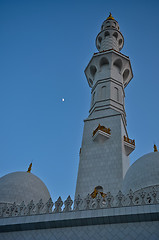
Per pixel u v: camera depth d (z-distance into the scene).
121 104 47.16
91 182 35.28
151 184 26.39
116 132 40.50
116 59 53.31
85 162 38.22
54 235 21.56
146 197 21.22
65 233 21.39
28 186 34.84
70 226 21.67
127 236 19.50
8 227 23.19
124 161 37.59
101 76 51.28
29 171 40.41
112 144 39.06
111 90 48.19
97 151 39.00
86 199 23.03
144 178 27.48
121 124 41.75
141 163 29.95
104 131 40.00
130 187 27.88
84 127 43.75
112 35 63.69
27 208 24.77
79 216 21.61
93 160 38.03
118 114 43.06
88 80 56.97
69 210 22.53
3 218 24.00
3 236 22.92
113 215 20.66
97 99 47.44
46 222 22.27
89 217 21.20
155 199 20.75
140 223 19.91
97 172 36.22
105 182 34.62
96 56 53.34
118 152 37.69
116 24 69.38
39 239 21.69
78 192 34.59
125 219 20.33
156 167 28.09
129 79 57.34
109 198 22.20
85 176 36.31
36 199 33.81
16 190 33.44
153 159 29.56
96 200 22.52
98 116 44.16
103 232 20.38
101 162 37.31
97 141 40.41
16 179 35.25
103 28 69.06
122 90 50.62
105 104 45.75
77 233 21.03
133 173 29.27
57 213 22.67
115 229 20.23
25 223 22.80
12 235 22.78
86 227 21.19
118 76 52.03
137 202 23.59
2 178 36.75
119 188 33.25
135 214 20.14
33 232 22.42
